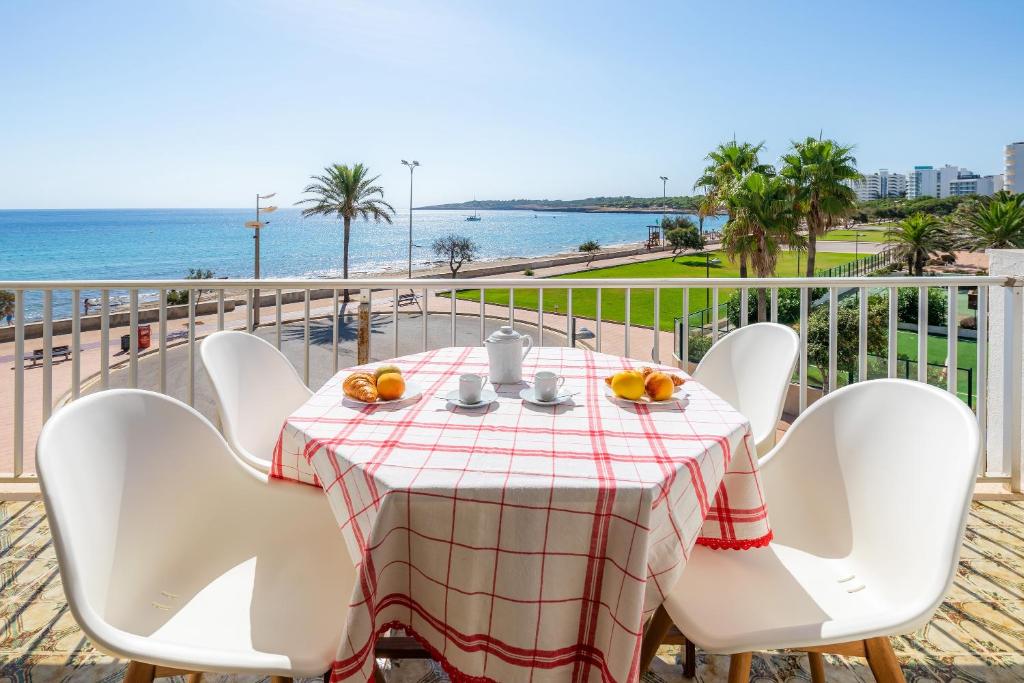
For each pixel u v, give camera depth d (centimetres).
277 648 96
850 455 124
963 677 144
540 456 98
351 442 106
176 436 119
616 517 85
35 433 998
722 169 2547
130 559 103
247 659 86
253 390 176
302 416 122
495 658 86
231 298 2695
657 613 114
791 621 103
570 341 260
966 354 1126
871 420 122
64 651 154
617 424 116
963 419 101
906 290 1408
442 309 2339
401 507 86
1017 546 205
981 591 180
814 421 133
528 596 85
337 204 2766
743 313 254
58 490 85
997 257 286
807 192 2272
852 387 129
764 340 191
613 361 175
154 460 113
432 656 90
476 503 85
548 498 84
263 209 2611
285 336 1806
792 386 930
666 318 2225
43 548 204
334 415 122
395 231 11825
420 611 90
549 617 86
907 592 103
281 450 119
